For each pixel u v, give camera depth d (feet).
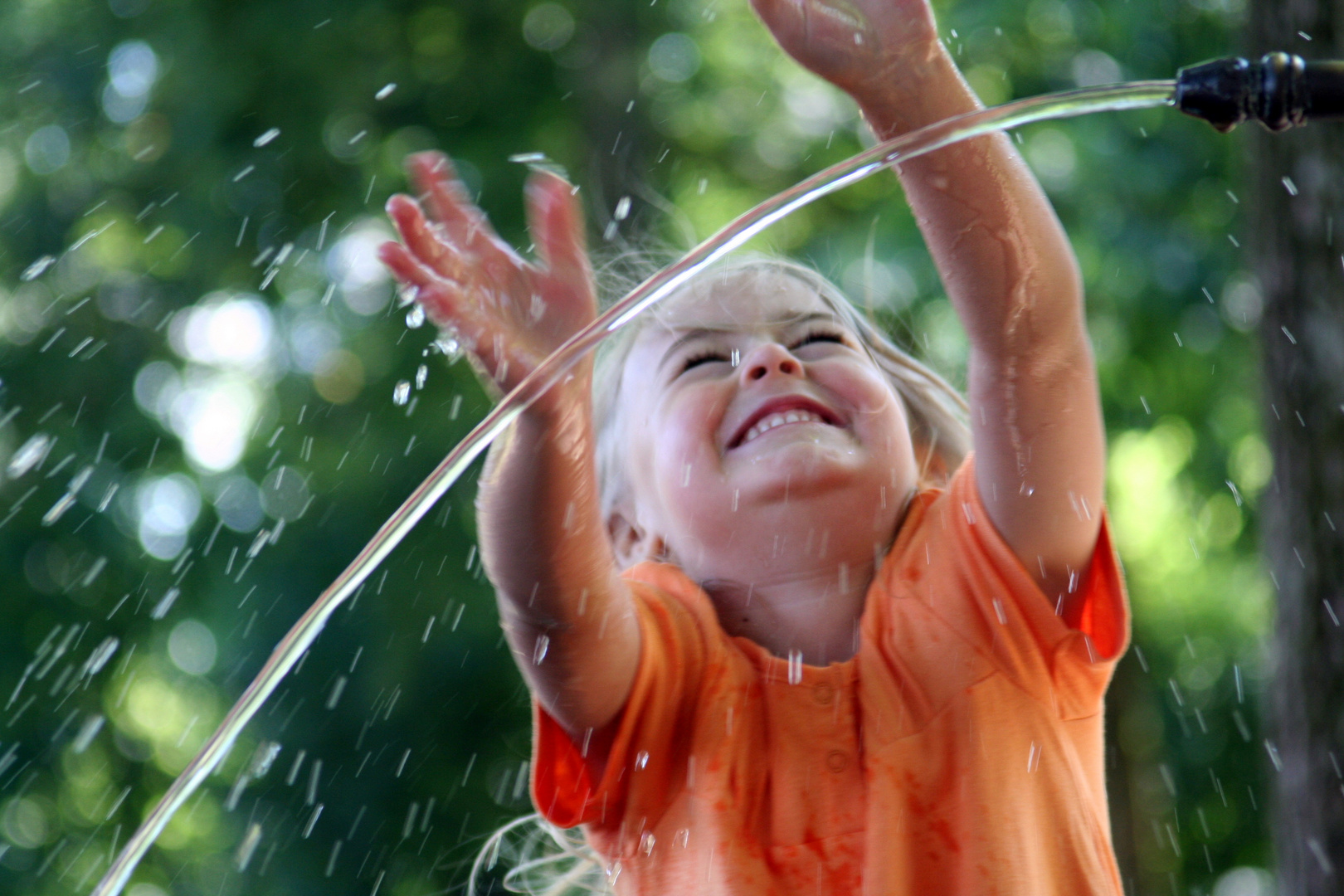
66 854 93.71
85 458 87.76
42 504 86.99
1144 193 64.59
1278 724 38.93
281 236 85.30
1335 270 38.37
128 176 87.04
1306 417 38.45
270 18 82.07
